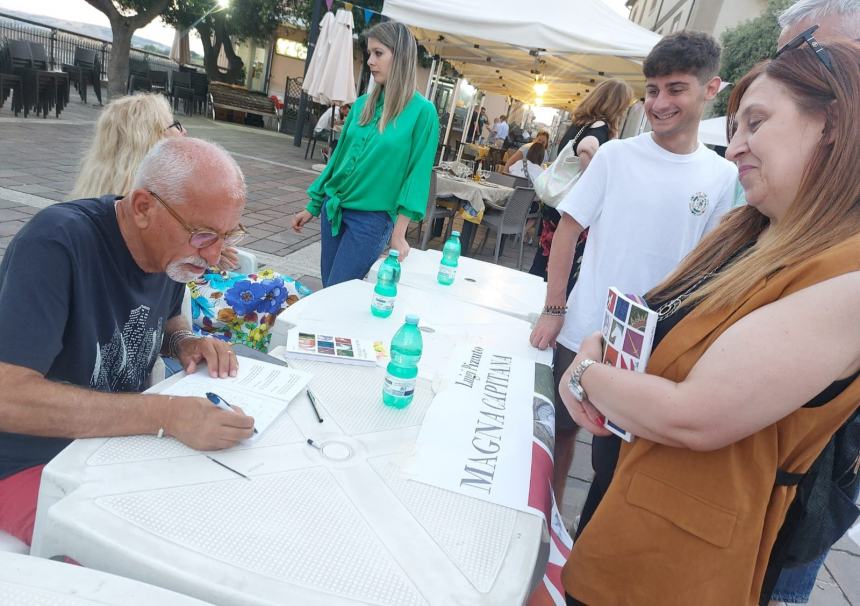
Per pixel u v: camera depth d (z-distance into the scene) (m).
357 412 1.42
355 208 3.08
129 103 1.87
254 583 0.85
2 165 6.46
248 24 19.70
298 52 22.00
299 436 1.27
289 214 7.16
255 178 9.12
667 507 1.03
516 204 6.64
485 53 7.80
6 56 9.88
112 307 1.42
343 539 0.98
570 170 3.99
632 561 1.07
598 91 3.81
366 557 0.94
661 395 0.96
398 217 3.08
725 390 0.88
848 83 0.88
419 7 6.04
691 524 1.00
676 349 1.04
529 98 12.52
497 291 2.91
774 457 0.97
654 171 2.08
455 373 1.76
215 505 1.00
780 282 0.91
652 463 1.06
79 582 0.75
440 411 1.49
